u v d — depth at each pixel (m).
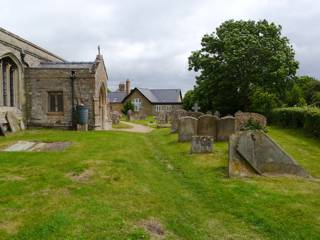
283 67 31.70
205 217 6.67
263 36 34.28
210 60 35.34
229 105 36.56
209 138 13.20
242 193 7.95
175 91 79.44
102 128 24.58
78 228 5.64
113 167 10.12
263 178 9.29
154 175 9.84
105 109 25.12
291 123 23.61
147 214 6.52
